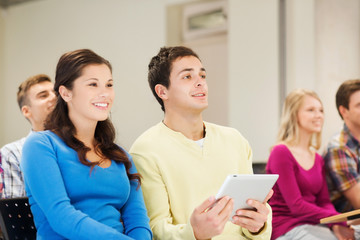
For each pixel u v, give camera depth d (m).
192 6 5.07
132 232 1.61
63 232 1.44
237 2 4.36
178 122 1.90
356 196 2.66
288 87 4.08
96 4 5.52
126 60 5.25
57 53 5.89
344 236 2.37
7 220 1.62
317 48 4.12
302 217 2.41
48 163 1.50
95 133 1.74
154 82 1.96
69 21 5.78
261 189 1.52
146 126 5.06
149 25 5.07
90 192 1.56
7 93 6.40
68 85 1.64
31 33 6.16
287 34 4.10
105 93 1.66
